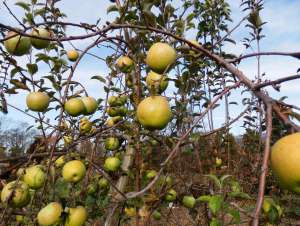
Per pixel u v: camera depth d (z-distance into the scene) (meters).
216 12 1.61
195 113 1.17
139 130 1.07
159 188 1.07
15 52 0.90
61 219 0.76
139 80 1.03
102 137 1.11
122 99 1.15
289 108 0.35
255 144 1.55
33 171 0.79
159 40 1.00
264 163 0.32
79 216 0.77
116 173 1.11
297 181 0.38
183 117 1.14
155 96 0.64
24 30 0.68
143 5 0.80
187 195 1.12
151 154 1.19
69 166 0.82
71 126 1.07
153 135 1.09
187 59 1.03
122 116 1.17
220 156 1.40
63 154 0.86
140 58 1.00
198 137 0.99
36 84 0.96
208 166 1.34
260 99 0.37
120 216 1.04
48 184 0.80
